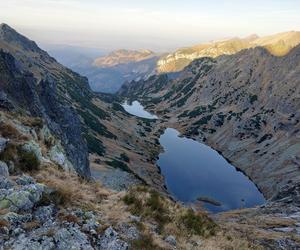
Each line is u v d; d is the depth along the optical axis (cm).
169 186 13600
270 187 14262
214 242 1959
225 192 13700
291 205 7694
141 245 1515
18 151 1972
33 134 2623
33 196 1520
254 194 13938
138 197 2050
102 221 1588
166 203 2181
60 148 2934
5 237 1265
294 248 3797
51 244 1283
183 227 1967
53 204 1562
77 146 7944
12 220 1356
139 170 13325
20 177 1712
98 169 9269
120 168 11362
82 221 1508
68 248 1297
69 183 1925
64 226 1423
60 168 2227
